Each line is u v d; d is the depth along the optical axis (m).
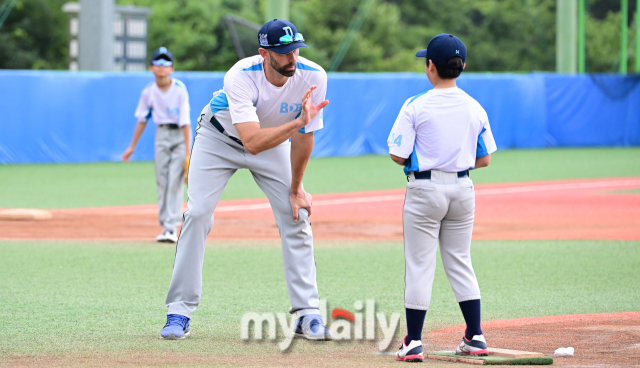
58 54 112.81
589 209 34.34
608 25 134.25
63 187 41.06
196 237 13.89
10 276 19.44
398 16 134.62
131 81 56.97
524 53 140.38
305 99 12.60
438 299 17.14
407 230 12.23
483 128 12.36
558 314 15.63
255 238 26.36
